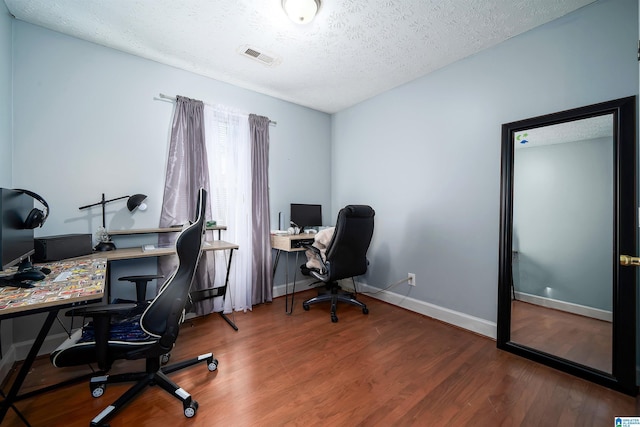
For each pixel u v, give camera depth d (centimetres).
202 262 246
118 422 125
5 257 114
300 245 280
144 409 134
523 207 196
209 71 249
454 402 141
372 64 237
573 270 175
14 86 179
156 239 233
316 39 201
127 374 145
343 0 161
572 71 174
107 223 212
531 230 192
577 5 167
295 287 335
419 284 265
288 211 327
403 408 136
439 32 193
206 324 237
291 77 261
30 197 147
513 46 199
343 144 351
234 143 272
